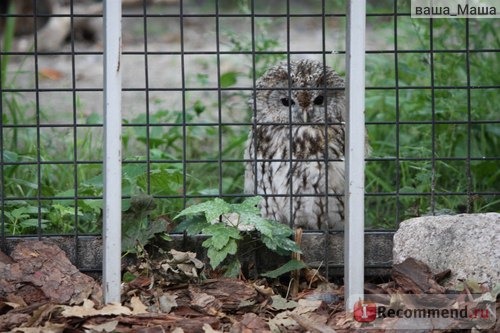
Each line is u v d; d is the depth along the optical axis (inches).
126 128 330.0
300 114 274.8
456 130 307.7
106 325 184.4
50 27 519.2
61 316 190.7
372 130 331.6
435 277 203.3
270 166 273.7
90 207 238.7
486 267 201.3
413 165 290.2
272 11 585.0
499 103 319.0
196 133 336.5
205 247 216.7
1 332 185.9
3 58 339.6
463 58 317.1
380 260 223.9
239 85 410.6
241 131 345.7
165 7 585.6
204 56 466.3
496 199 270.2
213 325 190.4
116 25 191.8
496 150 314.3
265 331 187.9
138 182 254.5
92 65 478.6
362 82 192.1
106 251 194.7
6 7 538.6
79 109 359.9
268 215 276.5
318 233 225.3
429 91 318.0
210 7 571.5
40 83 434.9
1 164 220.2
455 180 293.9
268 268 223.9
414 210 246.2
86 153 317.1
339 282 228.5
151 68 462.0
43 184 285.0
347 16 193.2
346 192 194.7
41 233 225.9
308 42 501.0
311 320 195.2
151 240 221.3
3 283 202.7
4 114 312.5
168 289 210.4
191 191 284.0
